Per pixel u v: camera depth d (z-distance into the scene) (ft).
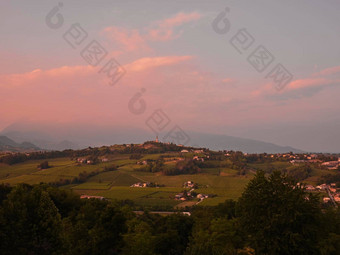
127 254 147.74
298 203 122.52
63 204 270.87
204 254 114.62
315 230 118.62
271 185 133.80
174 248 207.10
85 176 650.02
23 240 121.80
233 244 147.64
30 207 132.87
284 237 118.52
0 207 128.77
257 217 128.06
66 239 140.77
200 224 224.53
